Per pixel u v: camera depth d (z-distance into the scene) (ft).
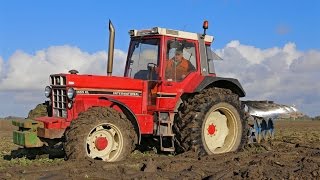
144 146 35.35
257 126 40.55
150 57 33.83
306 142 41.06
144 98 32.76
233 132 34.88
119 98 31.48
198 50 35.17
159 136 33.32
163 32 33.27
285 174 23.53
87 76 30.19
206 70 35.55
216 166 26.71
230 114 34.58
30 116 32.30
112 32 32.45
